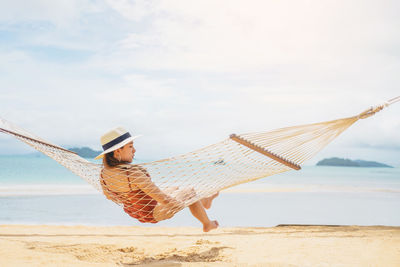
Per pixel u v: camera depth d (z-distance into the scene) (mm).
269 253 3541
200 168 2992
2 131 3170
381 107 3143
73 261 3127
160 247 3961
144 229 5488
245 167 3135
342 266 2980
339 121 3201
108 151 2832
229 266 2963
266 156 3141
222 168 3035
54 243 4074
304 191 15336
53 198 11039
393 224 7348
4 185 17062
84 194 12430
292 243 4133
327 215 8477
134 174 2854
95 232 5129
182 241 4387
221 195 13047
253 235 4879
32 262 3043
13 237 4438
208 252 3604
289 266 2967
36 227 5434
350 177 36438
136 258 3432
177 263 3066
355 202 11305
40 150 3424
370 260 3203
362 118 3186
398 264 3061
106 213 8266
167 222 7379
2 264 2939
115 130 2994
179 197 3014
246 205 10156
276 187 17859
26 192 12805
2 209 8477
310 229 5457
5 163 52500
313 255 3436
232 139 2924
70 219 7336
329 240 4348
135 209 3025
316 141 3334
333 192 15039
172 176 2953
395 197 13031
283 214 8531
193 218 7914
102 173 2984
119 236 4805
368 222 7574
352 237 4586
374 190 16375
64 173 30438
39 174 28781
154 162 2904
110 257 3467
